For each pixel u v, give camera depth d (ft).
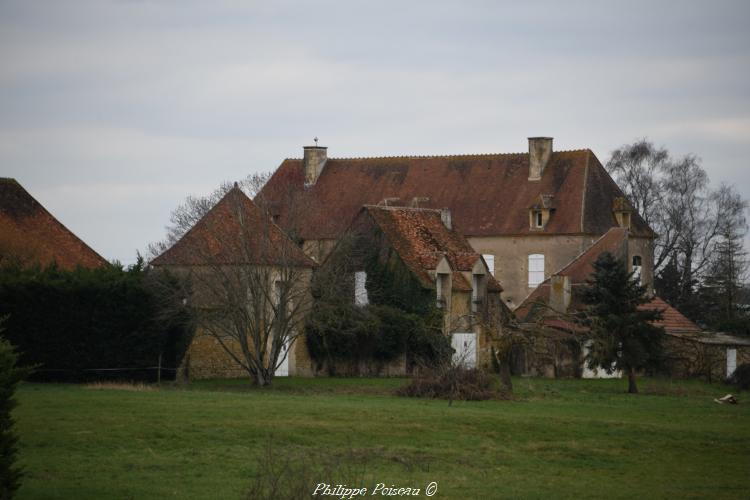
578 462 303.07
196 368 502.38
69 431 293.23
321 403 366.02
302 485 221.05
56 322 442.91
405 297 585.22
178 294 458.50
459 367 431.84
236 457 278.05
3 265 481.46
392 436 312.91
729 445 334.03
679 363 621.72
